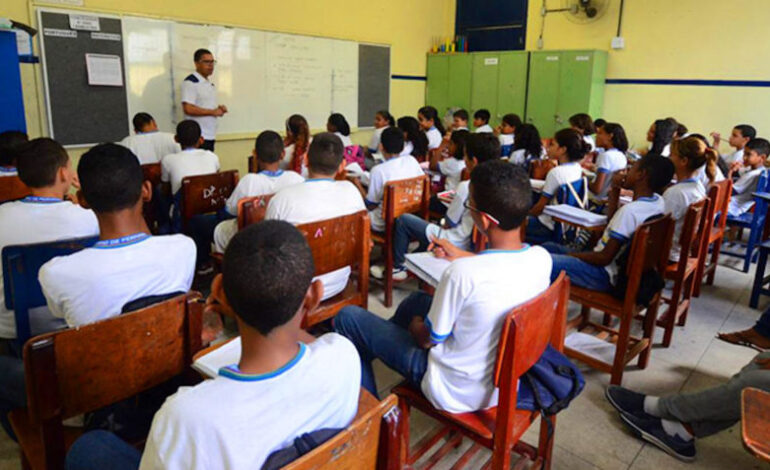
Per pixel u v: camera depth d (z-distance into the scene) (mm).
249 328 788
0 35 3062
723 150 5883
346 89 6547
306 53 5973
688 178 2762
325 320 2174
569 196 3084
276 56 5684
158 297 1334
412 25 7293
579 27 6609
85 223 1788
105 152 1332
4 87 3133
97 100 4430
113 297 1311
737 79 5680
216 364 1072
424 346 1483
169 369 1235
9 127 3189
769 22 5391
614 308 2184
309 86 6094
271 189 2652
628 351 2314
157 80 4773
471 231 2672
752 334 2277
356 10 6465
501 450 1331
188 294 1215
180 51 4875
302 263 785
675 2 5906
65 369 1047
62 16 4117
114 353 1112
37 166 1700
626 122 6504
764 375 1663
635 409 2012
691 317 3047
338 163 2180
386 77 7070
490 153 2660
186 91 4562
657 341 2748
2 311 1638
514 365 1242
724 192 3312
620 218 2160
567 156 3131
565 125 6516
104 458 1006
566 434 1982
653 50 6145
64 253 1514
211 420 721
